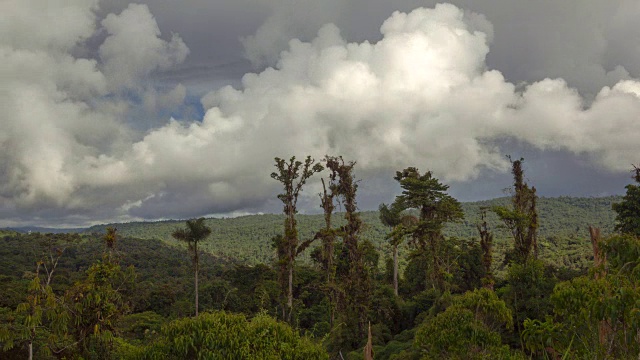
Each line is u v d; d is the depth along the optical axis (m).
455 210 44.38
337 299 36.62
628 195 37.31
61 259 102.56
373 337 33.84
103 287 19.55
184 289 84.25
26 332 17.28
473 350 15.05
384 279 60.22
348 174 37.53
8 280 67.56
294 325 41.75
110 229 22.39
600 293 6.95
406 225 48.25
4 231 155.25
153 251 153.75
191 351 12.48
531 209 35.44
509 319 17.16
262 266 57.69
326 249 41.56
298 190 45.88
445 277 41.94
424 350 17.30
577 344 7.54
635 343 6.33
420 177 45.94
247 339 12.57
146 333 35.53
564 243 125.75
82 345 18.75
